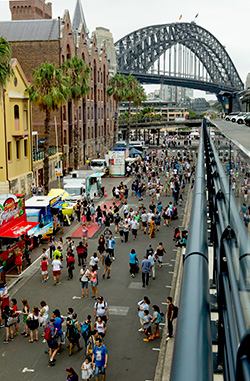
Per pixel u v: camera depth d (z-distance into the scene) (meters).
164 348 15.35
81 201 38.78
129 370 13.93
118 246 28.30
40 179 51.78
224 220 4.95
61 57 62.41
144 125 129.25
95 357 13.03
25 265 24.44
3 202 22.50
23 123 43.12
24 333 16.41
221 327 4.06
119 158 60.00
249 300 2.62
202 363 1.82
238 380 2.10
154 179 49.50
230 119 36.66
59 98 38.28
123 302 19.41
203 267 3.00
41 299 19.78
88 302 19.42
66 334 14.85
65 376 13.63
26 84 43.47
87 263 24.94
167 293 20.41
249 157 3.41
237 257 3.56
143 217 31.23
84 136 76.31
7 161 40.06
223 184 6.18
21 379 13.48
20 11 96.56
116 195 42.59
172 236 30.42
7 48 30.31
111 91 86.69
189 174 53.34
